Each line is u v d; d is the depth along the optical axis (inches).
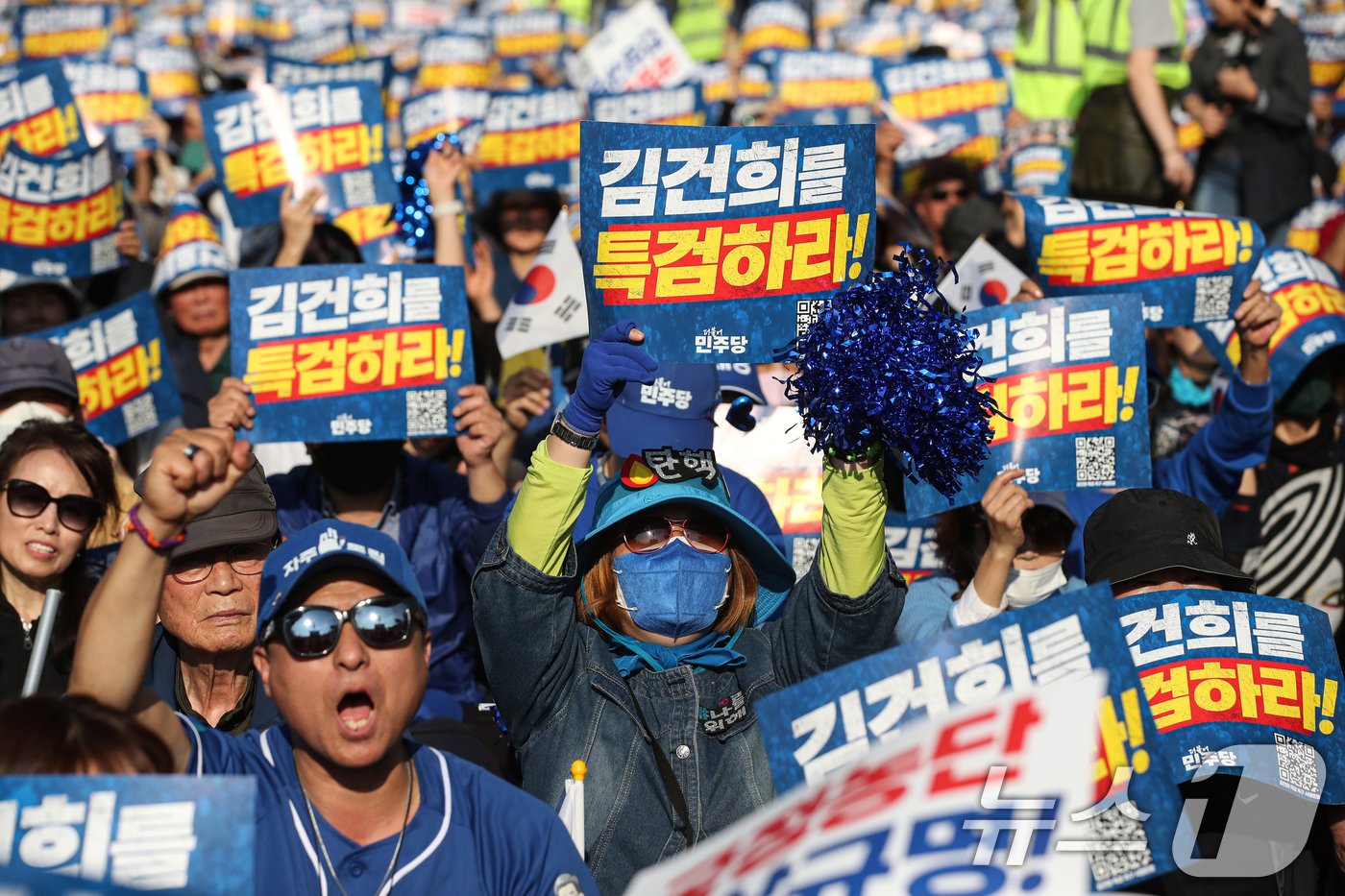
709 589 400.8
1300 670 391.5
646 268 415.2
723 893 225.3
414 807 329.4
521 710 393.7
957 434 362.9
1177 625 395.2
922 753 230.1
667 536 401.7
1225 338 608.7
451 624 547.2
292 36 1437.0
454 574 550.9
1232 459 564.7
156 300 747.4
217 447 300.2
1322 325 597.9
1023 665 318.0
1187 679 390.6
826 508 382.9
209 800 273.0
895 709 316.5
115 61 1033.5
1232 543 595.2
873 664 319.3
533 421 650.8
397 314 539.5
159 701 320.2
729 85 1103.6
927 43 1139.9
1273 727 387.9
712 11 1435.8
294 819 323.6
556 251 631.2
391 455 557.0
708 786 386.0
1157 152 928.3
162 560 303.0
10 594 449.4
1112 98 934.4
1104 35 945.5
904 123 975.0
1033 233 560.7
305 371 536.4
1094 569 429.1
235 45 1421.0
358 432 536.4
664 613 397.7
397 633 317.1
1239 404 557.0
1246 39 908.0
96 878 268.8
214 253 748.6
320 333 538.0
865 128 411.8
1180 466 584.4
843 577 384.5
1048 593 478.3
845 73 997.8
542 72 1269.7
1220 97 912.9
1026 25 988.6
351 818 323.9
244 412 532.4
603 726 389.7
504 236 847.7
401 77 1289.4
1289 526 598.5
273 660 320.2
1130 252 557.0
